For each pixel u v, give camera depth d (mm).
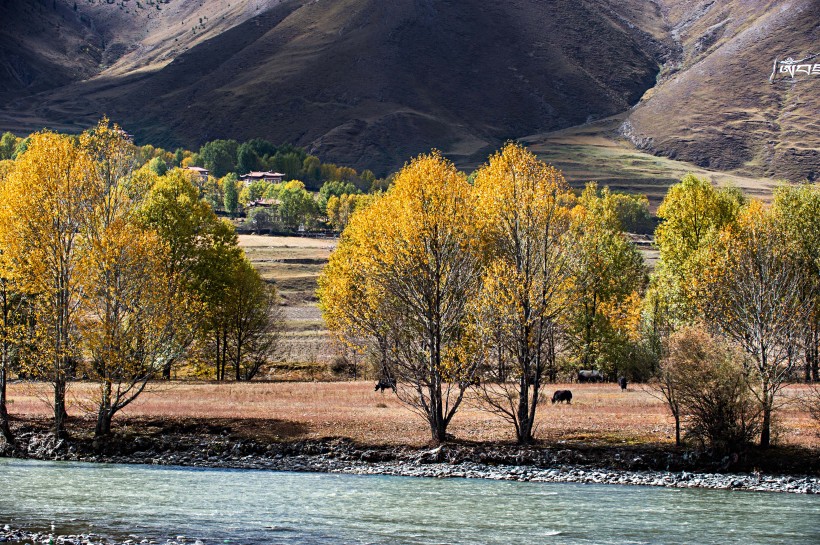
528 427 50250
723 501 38844
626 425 54531
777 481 43688
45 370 51656
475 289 50375
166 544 29234
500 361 50375
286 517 33875
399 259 50062
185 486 40156
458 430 53781
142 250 51719
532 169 52719
